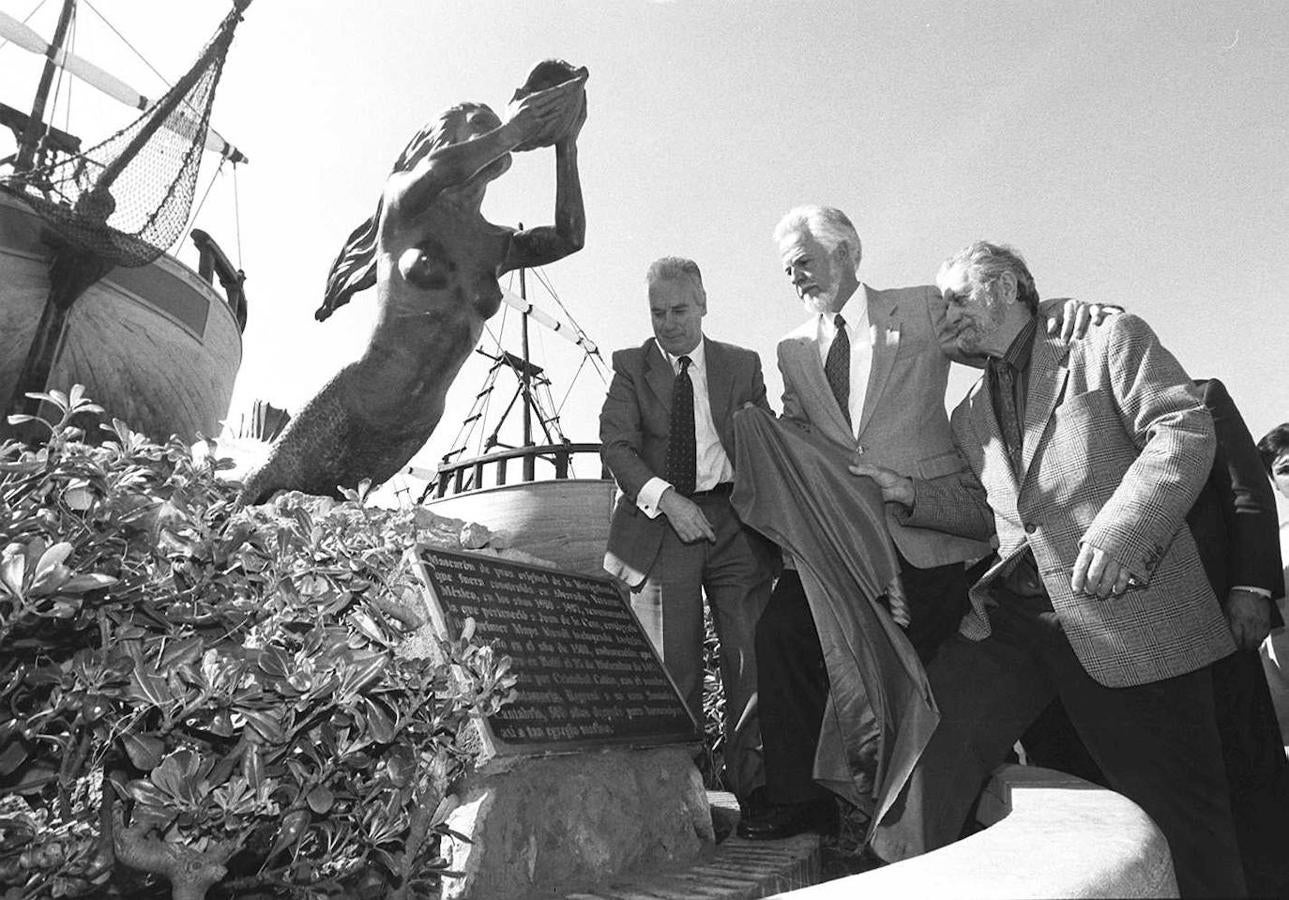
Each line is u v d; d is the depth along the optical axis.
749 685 3.73
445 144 4.39
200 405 12.62
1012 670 2.72
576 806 2.97
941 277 3.01
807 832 3.45
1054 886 1.22
